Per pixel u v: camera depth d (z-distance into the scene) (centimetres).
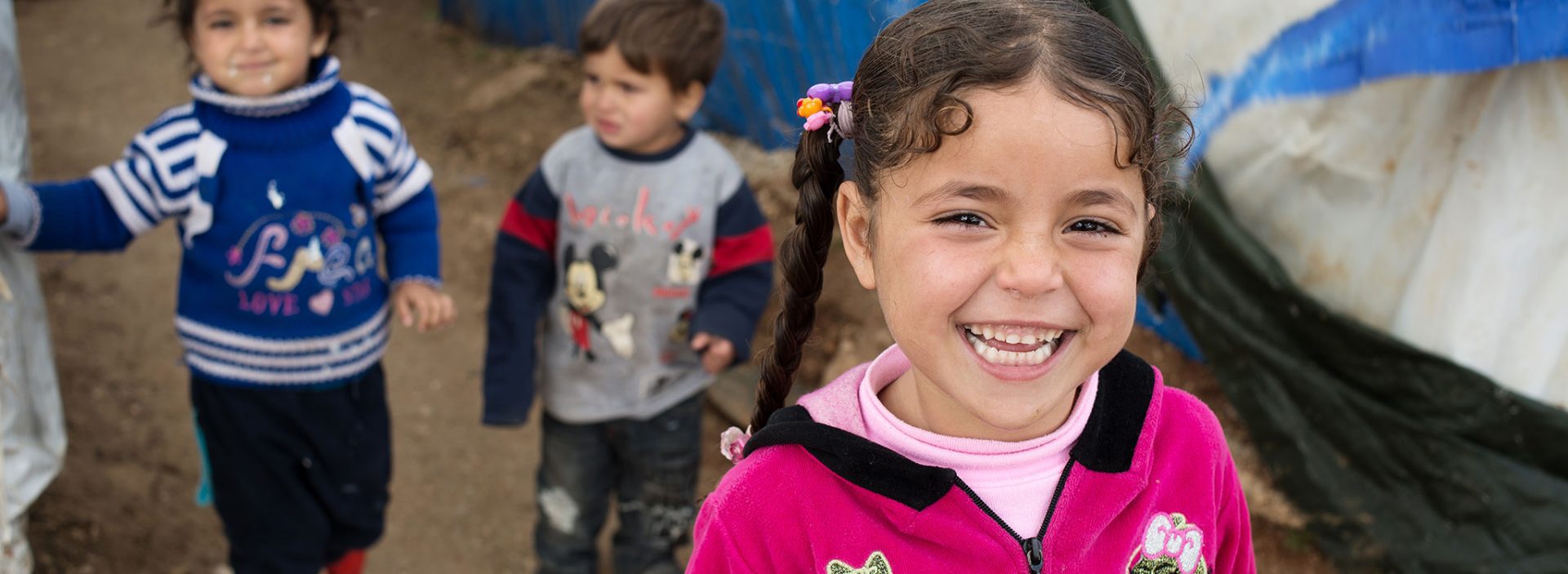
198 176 224
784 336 132
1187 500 128
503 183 486
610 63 245
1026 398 106
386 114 245
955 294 102
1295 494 291
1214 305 300
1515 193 249
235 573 254
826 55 416
